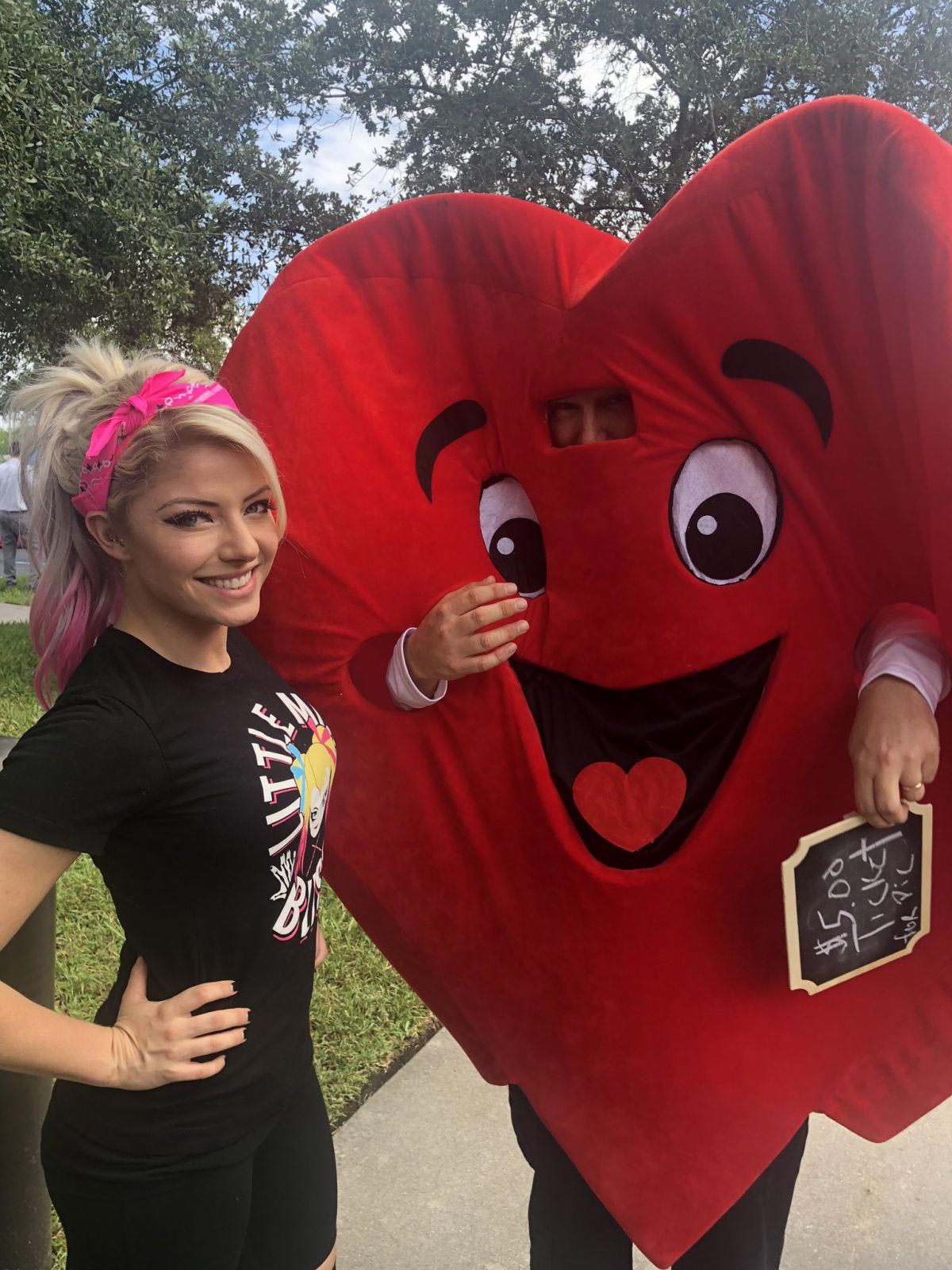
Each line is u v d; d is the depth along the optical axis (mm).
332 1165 1763
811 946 1516
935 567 1419
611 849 1824
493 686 1854
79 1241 1466
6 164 6785
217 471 1380
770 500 1708
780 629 1708
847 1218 2537
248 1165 1536
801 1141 1860
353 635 1910
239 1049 1496
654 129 9445
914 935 1554
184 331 10359
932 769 1437
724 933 1778
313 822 1571
